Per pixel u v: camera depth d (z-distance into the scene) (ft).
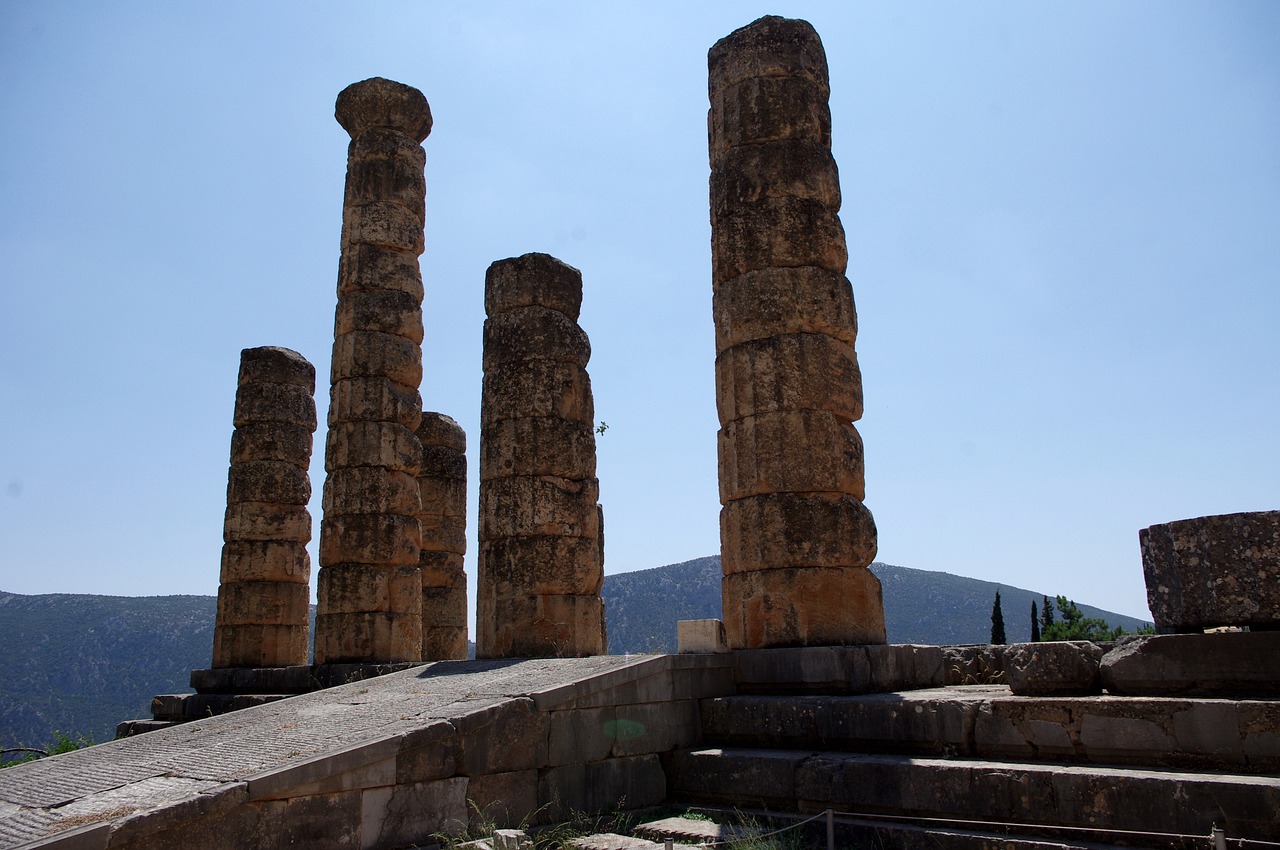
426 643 75.97
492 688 32.99
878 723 30.17
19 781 27.84
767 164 40.04
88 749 33.06
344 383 62.28
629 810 31.37
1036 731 27.12
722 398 39.88
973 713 28.37
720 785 31.55
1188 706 24.97
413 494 61.98
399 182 65.57
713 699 34.76
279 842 23.59
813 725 31.71
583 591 49.78
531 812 28.99
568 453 50.60
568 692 30.66
